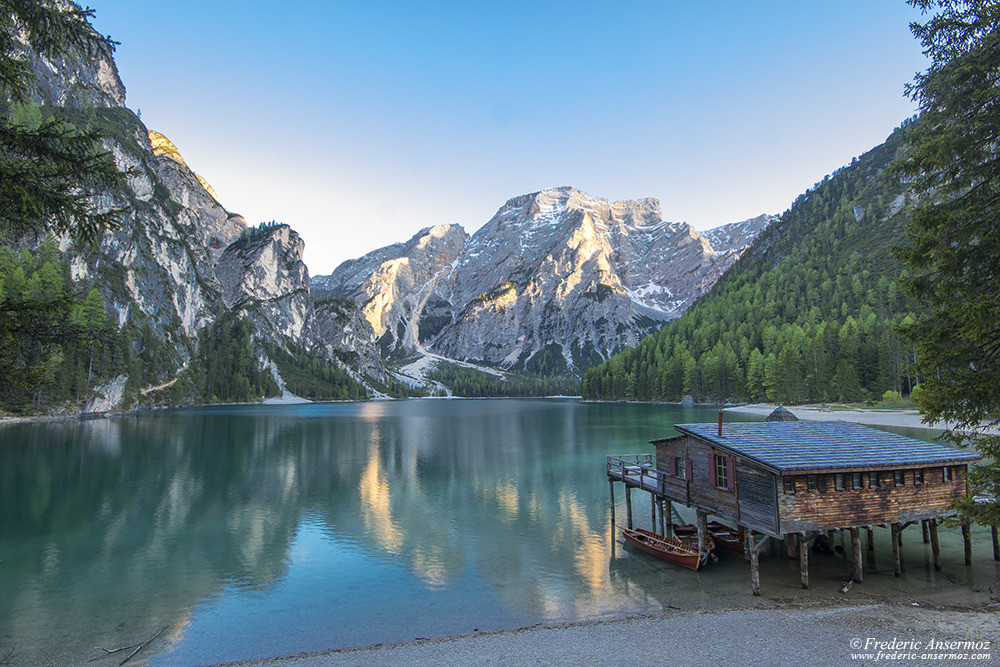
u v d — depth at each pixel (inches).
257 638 876.0
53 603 1013.2
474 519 1609.3
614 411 6540.4
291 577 1148.5
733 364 6761.8
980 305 621.0
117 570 1190.3
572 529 1501.0
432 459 2773.1
